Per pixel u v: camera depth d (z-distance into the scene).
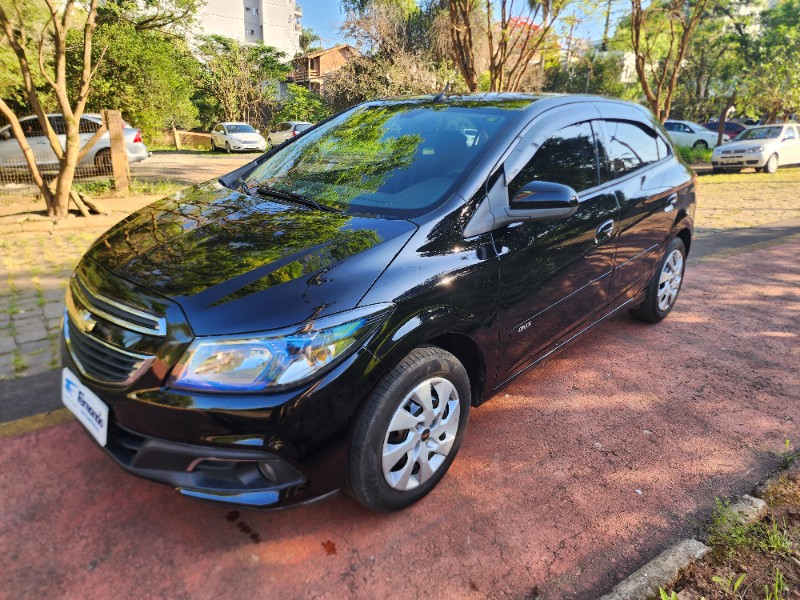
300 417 1.90
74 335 2.22
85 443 2.73
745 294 5.37
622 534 2.32
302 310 1.93
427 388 2.27
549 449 2.87
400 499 2.31
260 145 24.34
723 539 2.27
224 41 32.41
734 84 21.14
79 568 2.03
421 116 3.20
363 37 23.27
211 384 1.85
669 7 14.41
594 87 29.06
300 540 2.21
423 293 2.21
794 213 9.55
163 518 2.29
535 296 2.83
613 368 3.79
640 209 3.63
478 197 2.52
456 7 10.54
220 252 2.22
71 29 17.03
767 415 3.26
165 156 21.17
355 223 2.40
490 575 2.09
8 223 7.13
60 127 11.52
